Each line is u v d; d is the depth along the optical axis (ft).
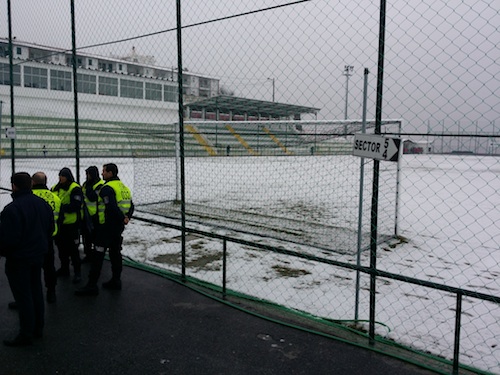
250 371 11.08
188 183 57.77
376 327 14.35
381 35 12.03
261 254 23.39
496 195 52.19
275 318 14.55
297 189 50.37
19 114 112.16
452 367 11.44
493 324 14.66
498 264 21.99
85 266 20.72
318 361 11.68
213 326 13.87
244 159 45.09
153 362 11.49
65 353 11.94
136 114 111.34
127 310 15.14
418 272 20.62
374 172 12.35
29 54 115.75
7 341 12.39
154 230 29.60
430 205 43.62
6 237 11.69
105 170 16.75
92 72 120.26
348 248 24.17
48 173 67.56
